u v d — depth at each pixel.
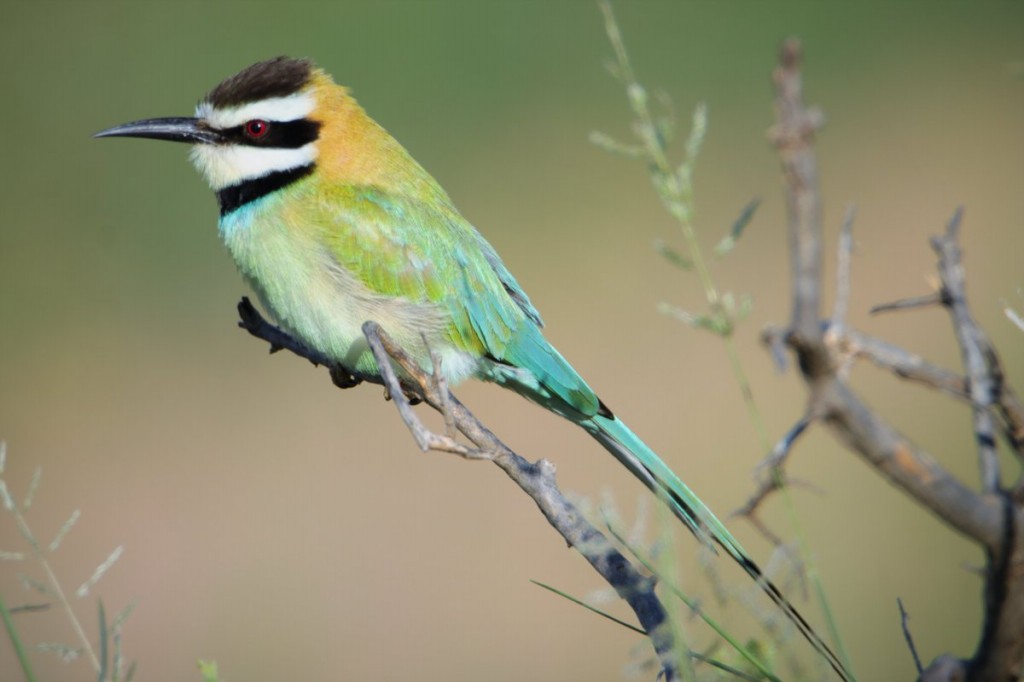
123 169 14.84
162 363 13.81
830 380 3.03
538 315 7.47
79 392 13.48
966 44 16.94
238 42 15.68
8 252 14.48
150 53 15.52
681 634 3.75
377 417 13.23
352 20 15.92
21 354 13.80
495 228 14.95
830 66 16.91
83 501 12.40
